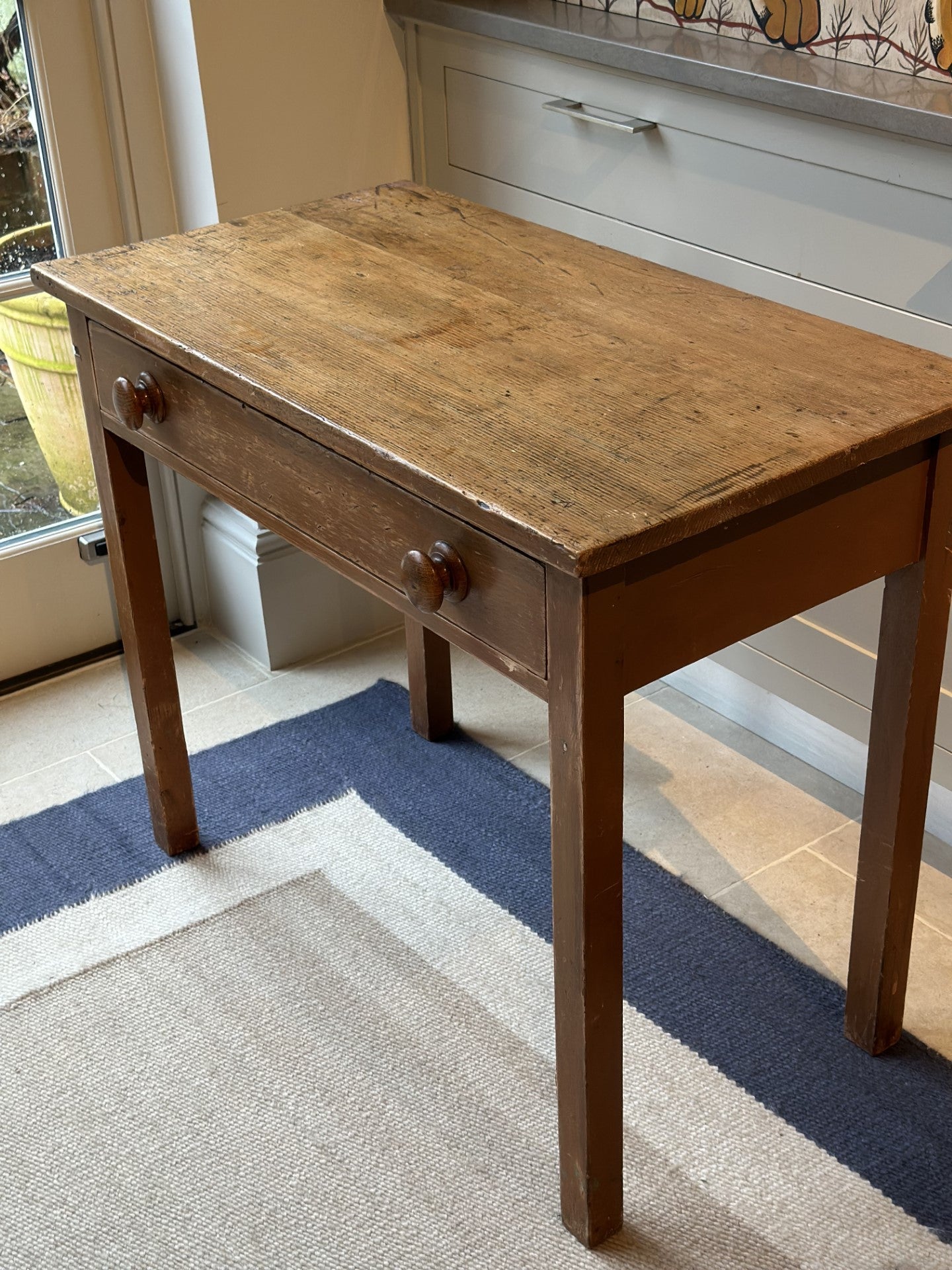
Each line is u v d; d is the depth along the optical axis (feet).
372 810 7.17
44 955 6.31
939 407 4.24
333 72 7.57
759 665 7.37
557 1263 4.85
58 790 7.45
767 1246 4.90
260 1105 5.51
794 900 6.50
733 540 4.04
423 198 6.33
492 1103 5.48
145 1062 5.73
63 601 8.39
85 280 5.53
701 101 6.36
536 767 7.47
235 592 8.38
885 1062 5.64
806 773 7.34
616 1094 4.65
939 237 5.67
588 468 3.95
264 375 4.61
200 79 7.09
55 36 7.11
